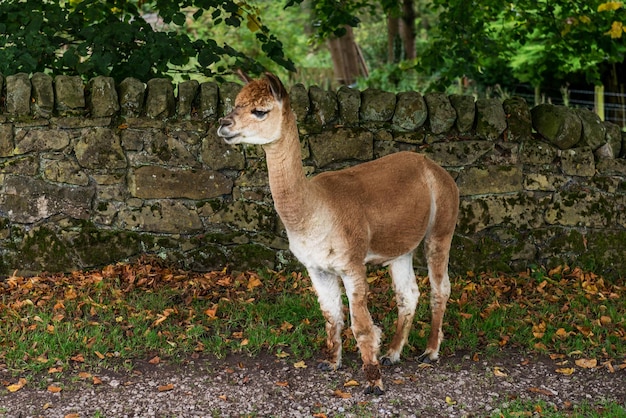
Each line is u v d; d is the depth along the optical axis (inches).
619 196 322.0
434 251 238.8
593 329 263.1
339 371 230.5
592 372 234.5
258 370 230.4
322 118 304.3
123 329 251.8
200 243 302.7
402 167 228.8
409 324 237.9
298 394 216.4
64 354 231.8
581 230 319.3
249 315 263.9
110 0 339.3
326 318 226.5
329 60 799.7
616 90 614.5
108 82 294.4
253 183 303.7
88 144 294.5
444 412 208.1
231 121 191.0
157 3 321.4
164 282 289.1
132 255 299.3
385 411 207.5
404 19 658.2
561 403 214.7
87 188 296.4
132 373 224.8
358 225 211.3
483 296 292.0
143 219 299.1
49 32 312.7
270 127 192.5
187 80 322.3
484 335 259.9
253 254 304.0
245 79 310.8
